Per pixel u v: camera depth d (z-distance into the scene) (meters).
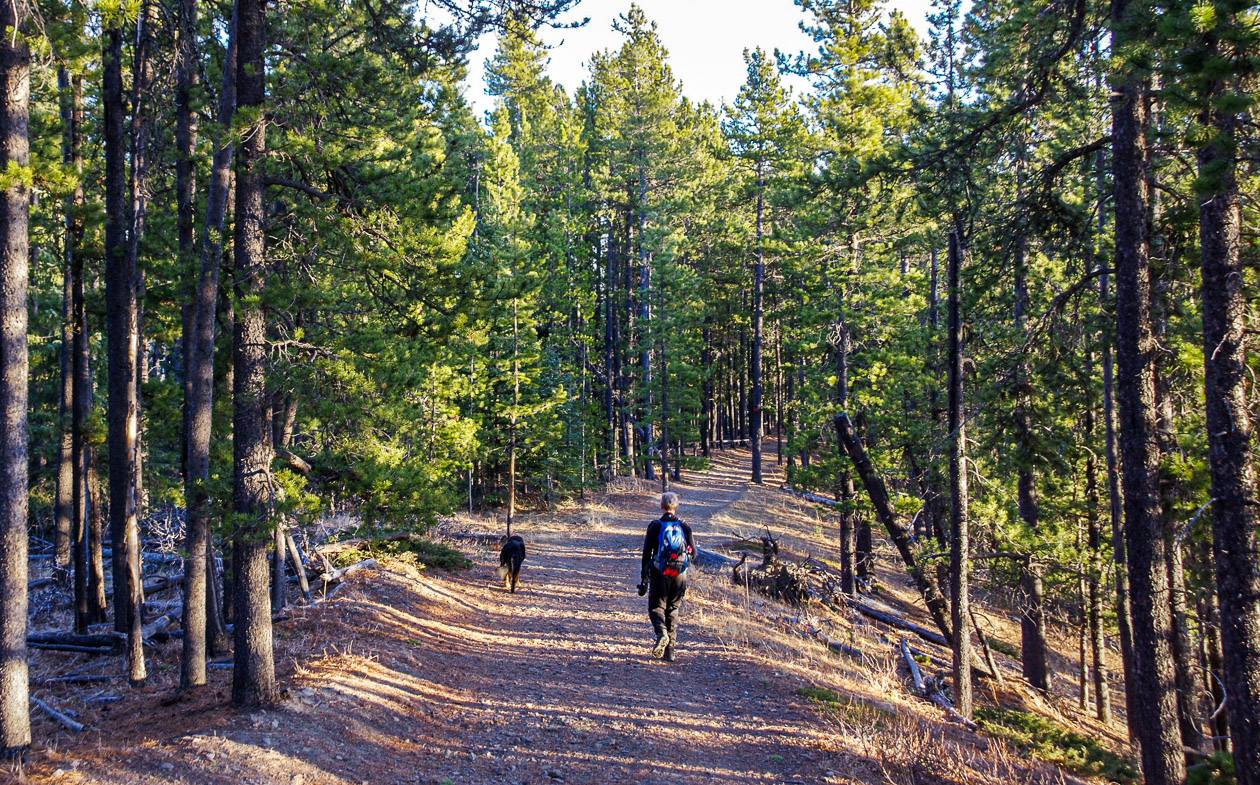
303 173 9.30
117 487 10.82
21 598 6.62
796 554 25.08
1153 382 9.36
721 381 60.97
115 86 11.00
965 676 12.27
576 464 36.41
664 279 40.09
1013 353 11.82
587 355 43.22
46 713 8.72
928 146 11.31
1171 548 10.45
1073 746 12.37
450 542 23.95
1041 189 10.84
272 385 8.85
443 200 9.68
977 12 14.11
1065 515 17.25
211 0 10.20
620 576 20.19
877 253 20.16
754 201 38.22
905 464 20.08
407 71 9.77
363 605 13.73
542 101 46.19
